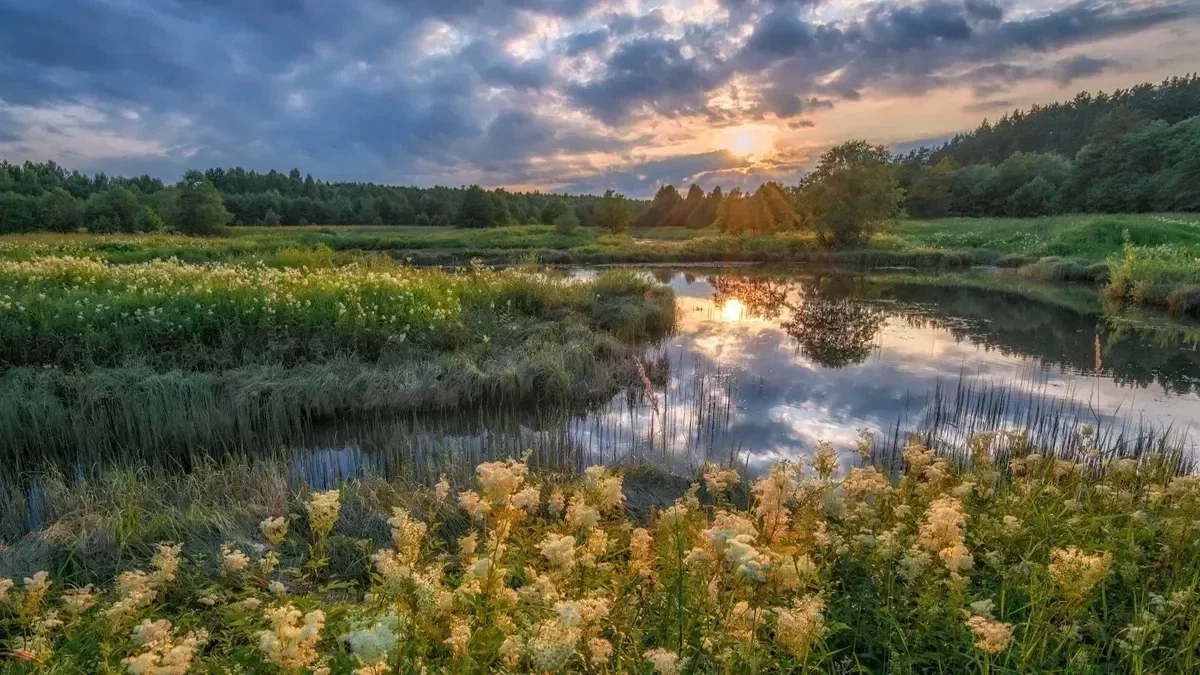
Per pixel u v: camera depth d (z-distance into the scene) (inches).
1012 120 6097.4
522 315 542.0
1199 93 3676.2
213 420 312.3
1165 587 135.4
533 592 96.0
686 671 86.1
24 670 102.2
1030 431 324.8
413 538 97.0
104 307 401.1
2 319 367.9
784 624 87.6
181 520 195.9
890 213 1625.2
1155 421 354.3
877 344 565.0
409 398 359.6
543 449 287.6
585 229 2583.7
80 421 296.7
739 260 1523.1
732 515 113.6
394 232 2412.6
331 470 276.8
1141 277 815.1
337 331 422.0
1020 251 1330.0
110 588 161.6
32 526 209.2
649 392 337.4
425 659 84.9
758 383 432.1
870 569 123.7
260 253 1047.6
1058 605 116.6
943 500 131.3
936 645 112.4
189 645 93.9
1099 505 171.2
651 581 109.5
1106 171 2393.0
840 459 293.6
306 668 84.8
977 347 556.4
